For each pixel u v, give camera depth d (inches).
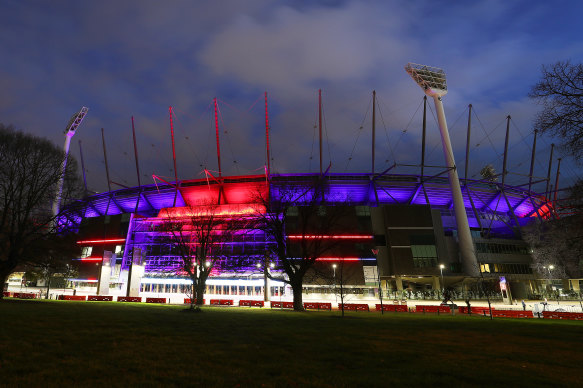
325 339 513.0
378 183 3203.7
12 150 1130.0
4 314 665.6
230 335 527.8
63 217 1278.3
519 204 3693.4
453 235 2913.4
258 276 2413.9
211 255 2001.7
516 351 454.0
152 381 264.4
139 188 3550.7
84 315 735.1
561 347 494.6
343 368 330.6
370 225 2620.6
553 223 2253.9
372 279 2409.0
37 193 1182.9
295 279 1346.0
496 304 2012.8
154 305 1332.4
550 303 2101.4
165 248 2687.0
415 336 582.9
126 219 2992.1
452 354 419.2
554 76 662.5
